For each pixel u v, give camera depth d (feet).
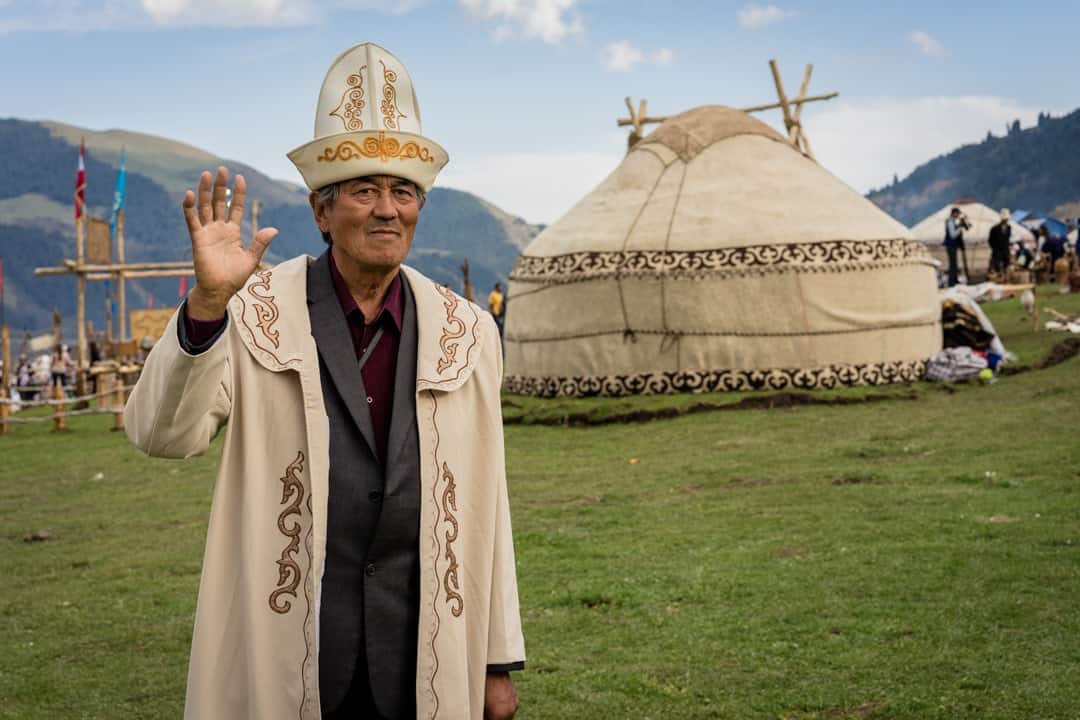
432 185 10.25
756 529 27.07
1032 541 24.00
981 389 48.96
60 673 20.21
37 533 32.40
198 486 40.01
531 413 49.49
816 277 51.11
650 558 25.21
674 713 16.67
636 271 51.96
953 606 20.22
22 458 50.21
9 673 20.30
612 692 17.58
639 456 39.17
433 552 9.59
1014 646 18.19
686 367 51.85
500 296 90.02
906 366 52.39
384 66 10.05
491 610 10.21
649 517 29.40
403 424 9.70
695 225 52.54
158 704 18.51
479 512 10.21
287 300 9.80
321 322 9.80
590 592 22.58
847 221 52.95
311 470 9.38
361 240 9.84
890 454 35.53
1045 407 41.93
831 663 18.12
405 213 9.97
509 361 57.72
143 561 28.63
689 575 23.50
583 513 30.55
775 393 48.73
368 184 9.85
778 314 51.19
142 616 23.67
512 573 10.41
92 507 37.17
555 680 18.22
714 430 43.27
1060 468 31.27
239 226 9.05
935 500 28.48
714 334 51.49
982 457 33.73
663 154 56.13
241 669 9.36
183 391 8.96
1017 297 85.56
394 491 9.52
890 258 52.29
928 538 24.93
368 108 9.89
